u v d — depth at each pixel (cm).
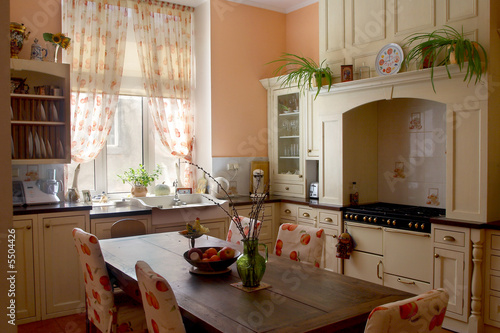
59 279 349
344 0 400
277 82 494
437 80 324
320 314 163
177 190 467
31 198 362
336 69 409
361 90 380
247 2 499
